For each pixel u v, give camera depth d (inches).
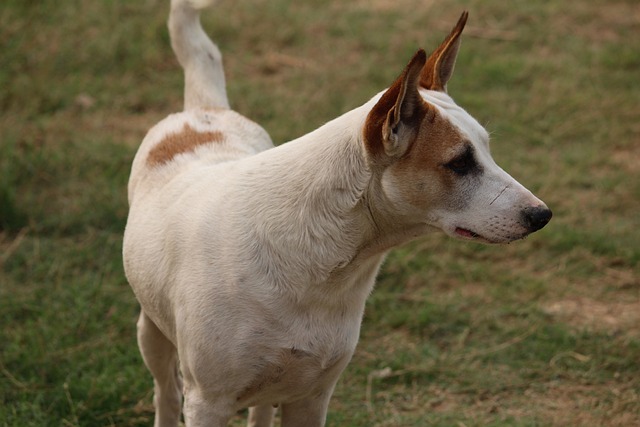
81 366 218.1
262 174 159.3
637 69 398.3
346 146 152.6
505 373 229.5
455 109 154.5
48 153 307.4
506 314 251.4
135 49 387.9
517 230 150.9
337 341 159.2
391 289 261.1
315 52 403.2
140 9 419.8
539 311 251.0
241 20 420.8
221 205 159.9
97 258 262.4
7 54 371.2
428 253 275.3
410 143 149.9
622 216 300.0
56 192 291.6
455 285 264.4
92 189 291.4
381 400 219.1
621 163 329.7
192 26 213.2
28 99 345.1
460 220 152.6
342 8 445.1
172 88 369.7
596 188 313.3
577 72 389.7
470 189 151.8
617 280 268.2
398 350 236.1
